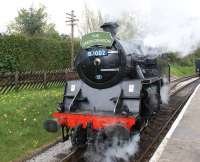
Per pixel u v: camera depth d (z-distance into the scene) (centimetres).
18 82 1558
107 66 779
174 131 916
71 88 817
